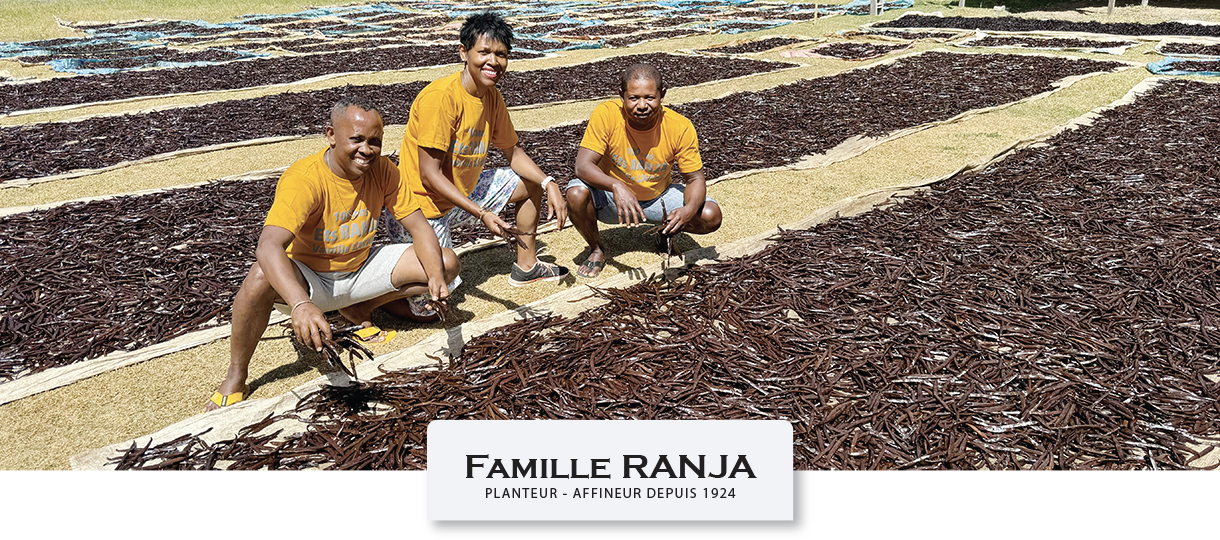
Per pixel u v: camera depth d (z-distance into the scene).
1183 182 7.14
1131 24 19.05
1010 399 3.81
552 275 5.41
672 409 3.78
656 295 4.96
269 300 3.73
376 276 4.17
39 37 20.38
